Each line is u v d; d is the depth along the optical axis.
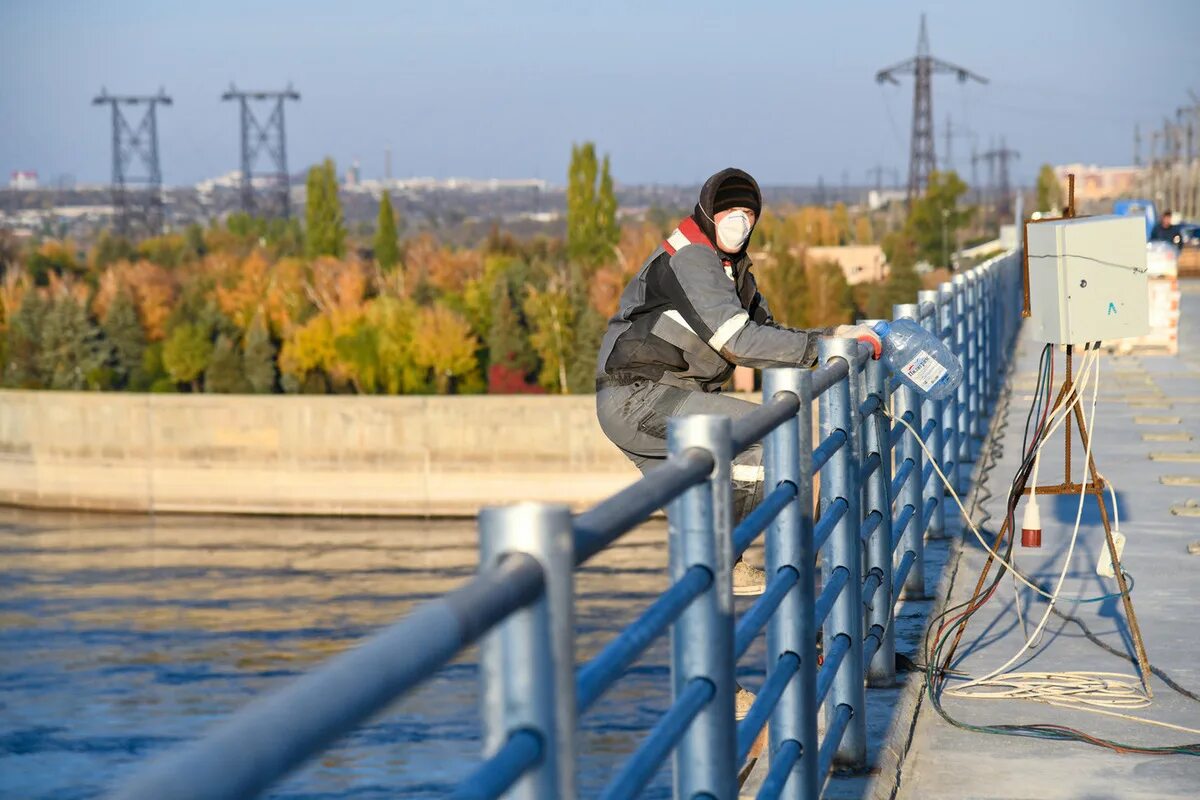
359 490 105.75
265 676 71.94
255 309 161.62
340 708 1.61
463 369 144.00
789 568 5.02
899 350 7.54
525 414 103.06
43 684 70.50
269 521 105.50
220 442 108.38
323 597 86.88
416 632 1.89
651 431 6.91
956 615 9.60
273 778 1.45
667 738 3.32
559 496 102.88
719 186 6.80
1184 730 7.12
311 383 148.50
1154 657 8.59
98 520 108.19
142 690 69.50
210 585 90.25
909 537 10.02
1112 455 17.41
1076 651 8.78
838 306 159.75
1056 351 32.06
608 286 144.75
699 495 3.70
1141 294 9.04
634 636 3.01
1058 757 6.83
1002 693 7.88
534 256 181.12
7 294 178.38
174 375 154.88
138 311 165.25
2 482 114.19
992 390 24.22
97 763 58.91
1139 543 12.08
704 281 6.74
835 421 6.32
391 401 105.00
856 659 6.44
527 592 2.30
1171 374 27.06
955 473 14.52
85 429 111.12
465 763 47.69
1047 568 11.16
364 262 187.62
